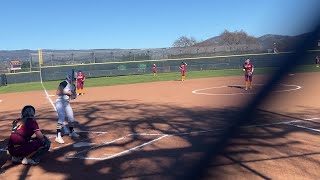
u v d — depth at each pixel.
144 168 7.19
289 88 20.20
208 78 35.28
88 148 9.00
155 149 8.55
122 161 7.75
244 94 18.72
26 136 7.91
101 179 6.70
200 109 14.49
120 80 38.94
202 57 50.78
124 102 18.08
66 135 10.48
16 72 47.25
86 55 52.09
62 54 51.31
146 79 38.38
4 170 7.53
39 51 48.56
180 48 53.75
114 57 52.72
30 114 8.05
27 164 7.81
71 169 7.40
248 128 9.91
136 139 9.67
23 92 29.19
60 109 9.88
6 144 9.77
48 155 8.49
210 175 6.52
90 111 15.10
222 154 7.68
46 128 11.73
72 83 10.28
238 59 49.84
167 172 6.87
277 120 10.95
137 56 52.97
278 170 6.61
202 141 9.01
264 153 7.64
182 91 23.02
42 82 44.19
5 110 17.59
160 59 52.09
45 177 6.98
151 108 15.41
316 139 8.76
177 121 11.91
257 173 6.49
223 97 18.47
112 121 12.45
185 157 7.72
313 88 20.16
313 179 6.14
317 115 11.87
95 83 35.41
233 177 6.36
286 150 7.82
